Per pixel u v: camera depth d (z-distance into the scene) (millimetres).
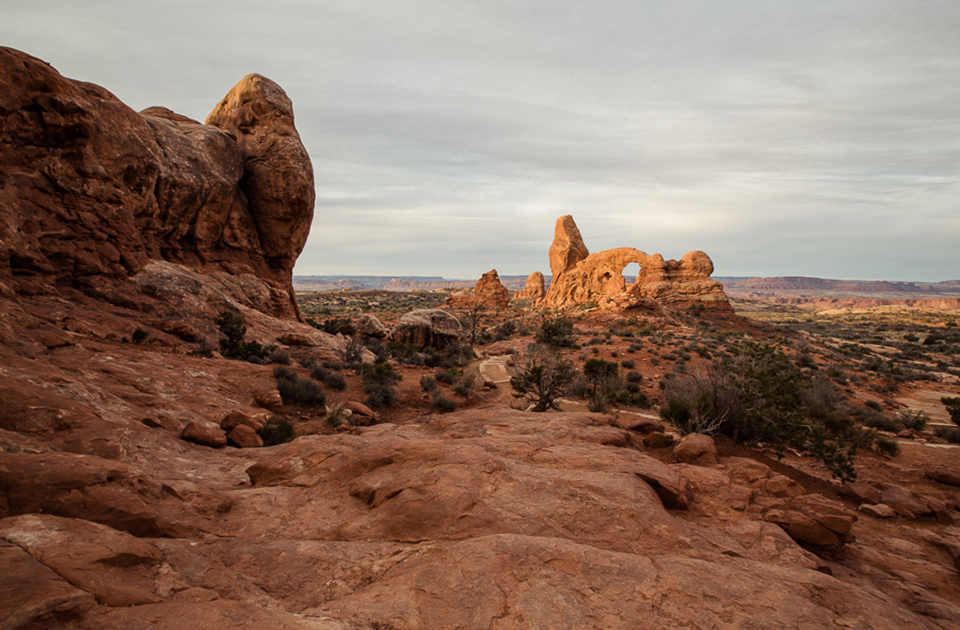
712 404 12203
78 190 18922
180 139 25438
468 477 6047
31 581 2904
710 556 4684
